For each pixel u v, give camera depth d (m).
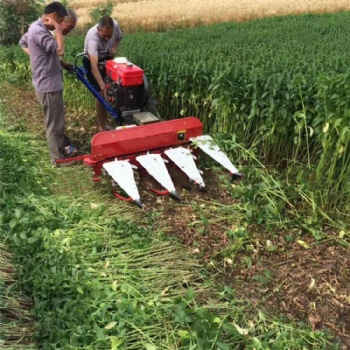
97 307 3.08
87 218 4.31
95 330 2.83
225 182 4.83
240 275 3.79
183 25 19.34
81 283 3.27
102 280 3.44
